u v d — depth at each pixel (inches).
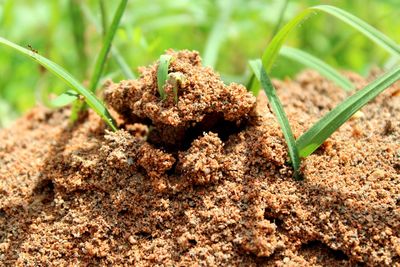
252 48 17.5
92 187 10.6
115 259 10.2
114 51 12.3
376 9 16.4
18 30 16.3
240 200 10.2
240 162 10.4
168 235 10.2
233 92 10.4
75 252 10.3
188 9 15.5
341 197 10.1
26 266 10.3
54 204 10.7
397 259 9.7
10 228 10.6
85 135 11.4
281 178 10.3
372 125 11.2
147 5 16.9
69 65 16.2
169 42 17.0
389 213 9.9
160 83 10.3
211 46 13.2
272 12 15.4
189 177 10.3
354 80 12.7
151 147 10.5
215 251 10.0
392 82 10.1
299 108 11.9
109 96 10.9
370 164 10.5
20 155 11.5
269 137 10.5
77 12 14.3
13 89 16.9
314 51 16.6
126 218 10.4
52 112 12.4
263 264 9.9
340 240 9.9
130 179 10.5
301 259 9.9
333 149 10.6
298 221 10.0
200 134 10.7
